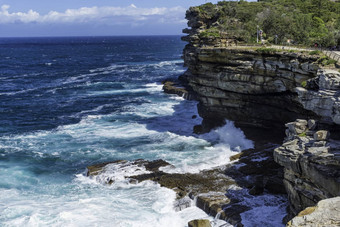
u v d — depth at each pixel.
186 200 27.67
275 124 39.69
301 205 22.41
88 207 27.06
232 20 59.44
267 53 34.44
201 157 36.19
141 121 52.03
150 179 31.17
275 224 24.30
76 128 49.44
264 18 61.84
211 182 30.03
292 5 86.25
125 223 24.77
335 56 30.44
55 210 26.56
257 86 36.75
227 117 43.00
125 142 42.25
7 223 24.61
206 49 39.81
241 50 36.66
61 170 34.81
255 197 27.69
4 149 40.75
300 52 32.44
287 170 23.44
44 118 55.66
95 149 40.19
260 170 31.94
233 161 34.62
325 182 19.75
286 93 35.03
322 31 59.94
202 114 46.69
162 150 38.88
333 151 20.50
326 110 23.94
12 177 33.16
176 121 51.12
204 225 22.80
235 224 24.48
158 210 26.70
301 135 23.84
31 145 42.22
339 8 85.00
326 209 14.00
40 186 31.22
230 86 39.31
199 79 42.94
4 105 65.00
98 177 32.03
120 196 28.78
